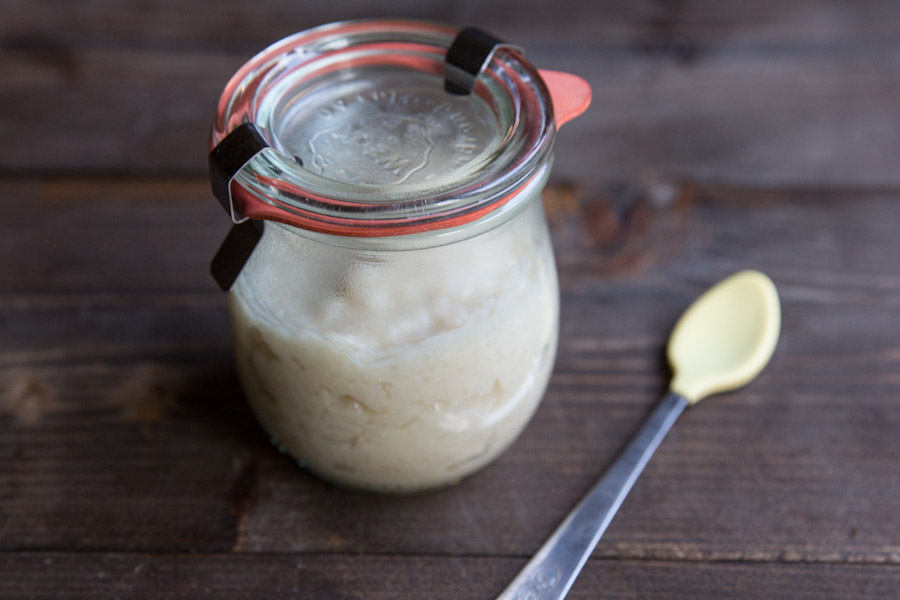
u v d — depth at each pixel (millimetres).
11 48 458
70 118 431
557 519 315
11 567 305
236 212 274
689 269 382
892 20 481
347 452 300
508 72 292
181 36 465
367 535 312
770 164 417
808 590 302
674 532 313
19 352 354
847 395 345
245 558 307
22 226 390
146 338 358
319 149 284
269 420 308
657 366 353
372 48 300
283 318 288
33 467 326
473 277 284
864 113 437
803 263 383
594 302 372
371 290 281
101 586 302
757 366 345
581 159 419
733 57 460
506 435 309
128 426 336
